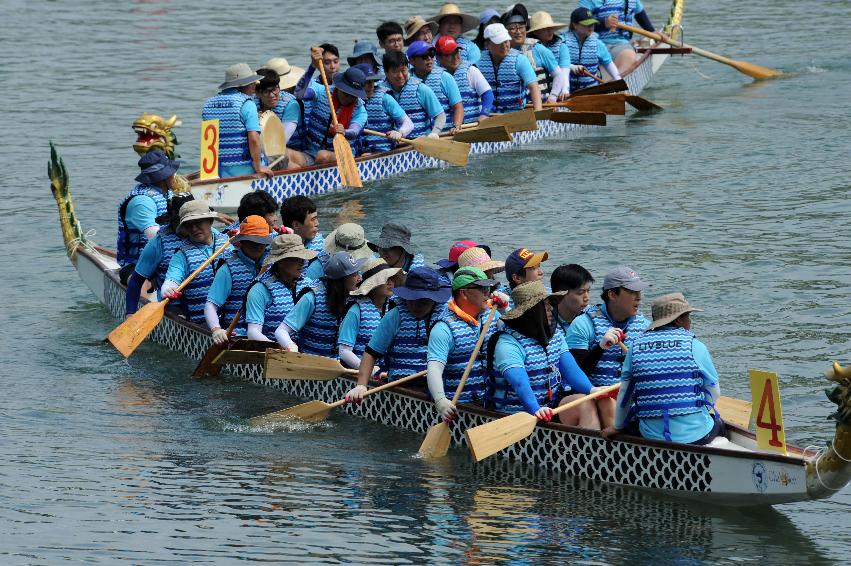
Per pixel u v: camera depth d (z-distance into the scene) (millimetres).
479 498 26094
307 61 80938
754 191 50906
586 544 23703
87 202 53031
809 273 40438
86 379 34281
